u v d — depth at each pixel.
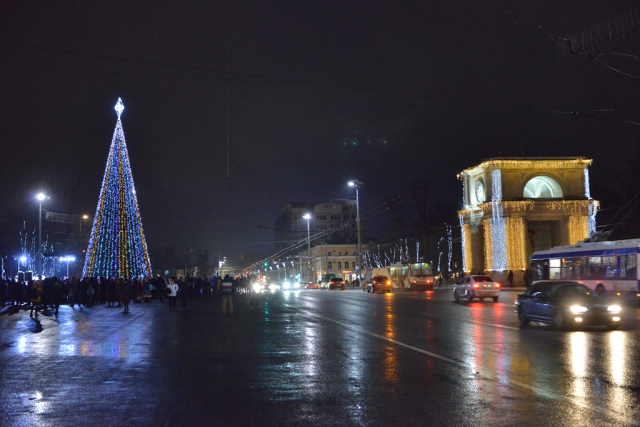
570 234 60.66
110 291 37.91
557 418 7.43
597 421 7.27
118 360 12.82
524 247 60.16
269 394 9.11
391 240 105.56
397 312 27.88
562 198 61.12
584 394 8.82
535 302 19.58
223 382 10.15
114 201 43.34
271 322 22.78
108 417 7.74
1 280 32.25
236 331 19.20
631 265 29.45
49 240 64.75
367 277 78.88
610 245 31.27
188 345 15.45
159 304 39.41
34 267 59.59
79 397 9.00
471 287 36.53
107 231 43.22
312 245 158.25
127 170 43.84
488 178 62.41
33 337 17.70
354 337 17.05
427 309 30.02
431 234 86.81
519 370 10.98
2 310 31.80
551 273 36.31
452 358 12.59
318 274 134.75
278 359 12.78
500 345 14.70
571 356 12.70
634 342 15.12
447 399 8.59
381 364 11.91
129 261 43.31
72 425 7.36
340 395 8.98
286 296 53.75
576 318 17.86
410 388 9.43
